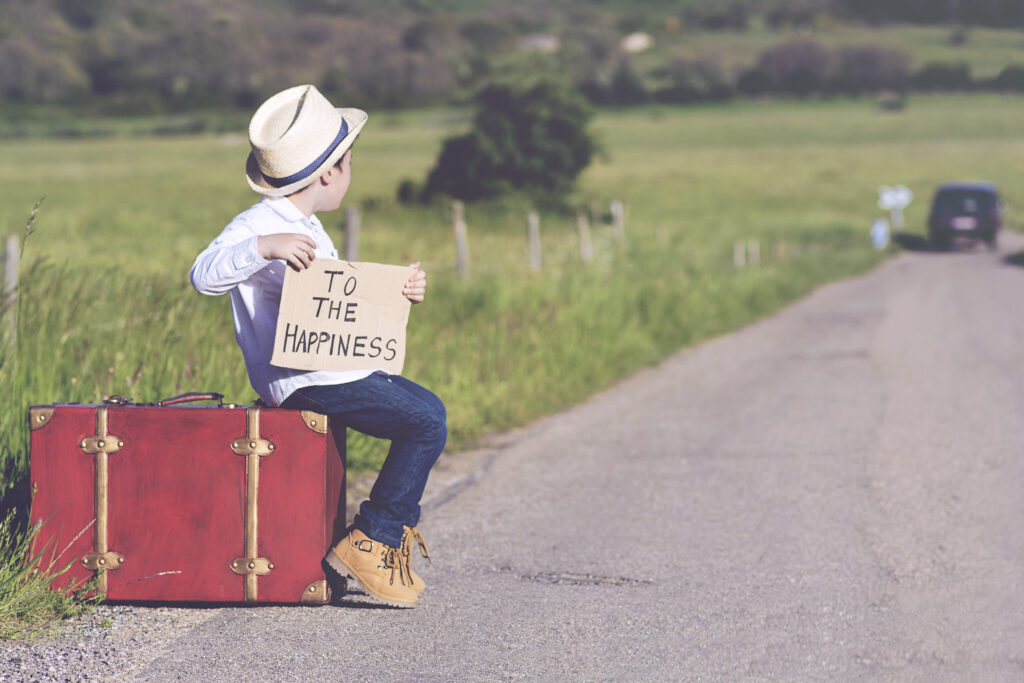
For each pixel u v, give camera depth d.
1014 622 5.05
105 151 139.38
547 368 12.03
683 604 5.27
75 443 4.92
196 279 4.56
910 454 8.73
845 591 5.48
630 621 5.02
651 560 5.98
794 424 10.11
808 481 7.85
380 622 4.93
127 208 46.09
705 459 8.64
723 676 4.42
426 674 4.36
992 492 7.49
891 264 41.88
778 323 20.36
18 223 31.94
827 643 4.79
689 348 16.47
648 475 8.09
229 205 50.56
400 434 4.94
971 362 14.28
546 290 15.58
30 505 5.18
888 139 162.50
